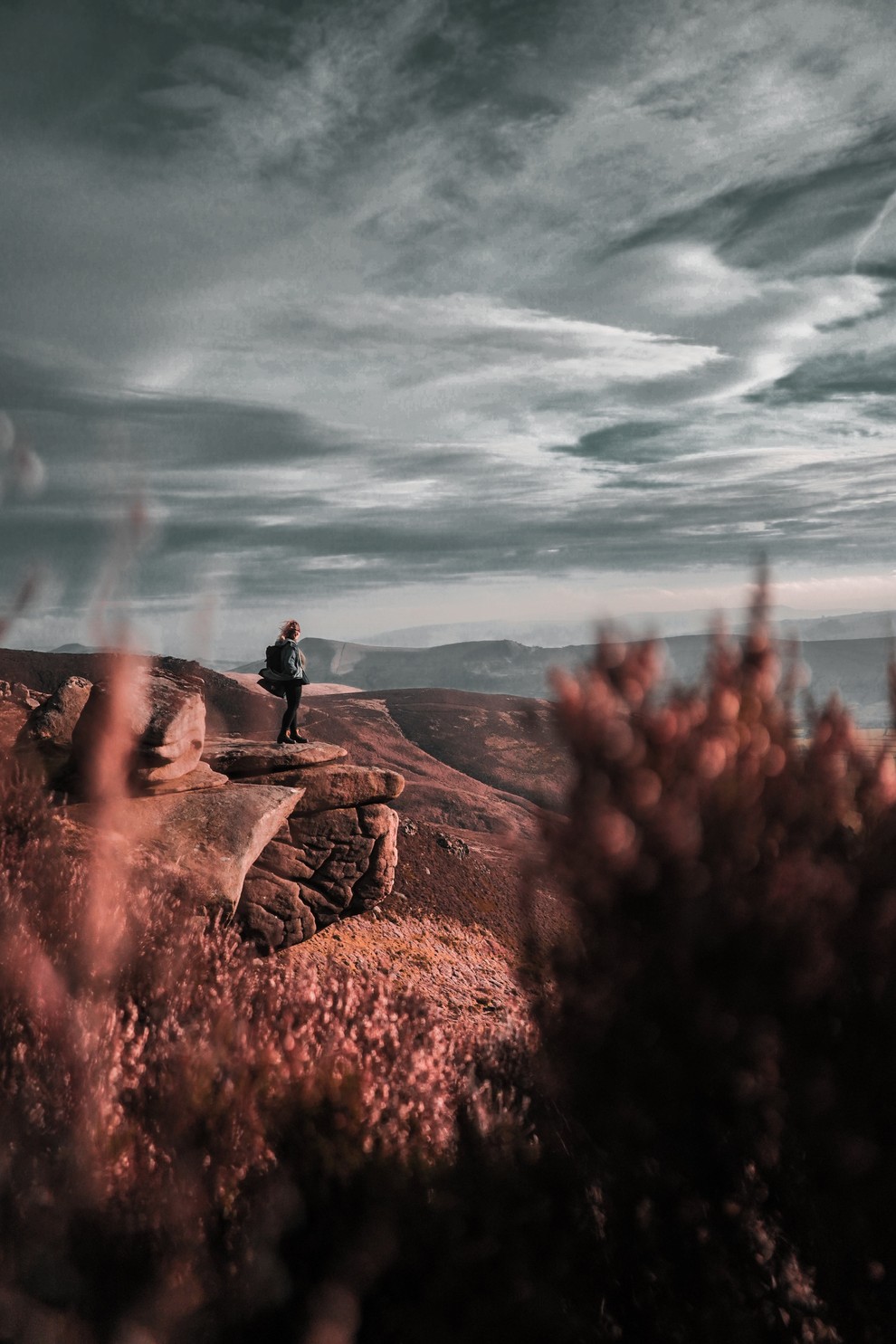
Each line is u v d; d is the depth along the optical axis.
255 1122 2.44
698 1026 1.73
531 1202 2.09
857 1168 1.66
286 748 14.31
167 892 3.95
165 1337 1.75
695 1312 1.76
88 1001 2.38
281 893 13.62
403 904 22.34
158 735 10.62
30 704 10.59
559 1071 1.87
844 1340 1.67
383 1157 2.42
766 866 1.74
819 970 1.68
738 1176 1.77
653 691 1.80
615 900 1.77
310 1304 1.89
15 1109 2.07
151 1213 1.99
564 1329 1.83
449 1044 3.59
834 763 1.79
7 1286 1.72
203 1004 3.20
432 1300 1.94
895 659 1.76
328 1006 3.60
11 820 3.64
